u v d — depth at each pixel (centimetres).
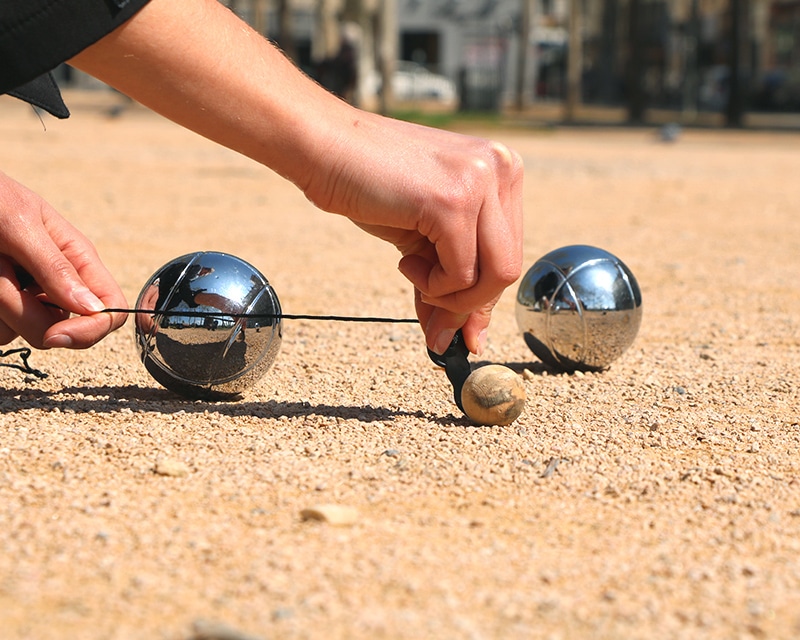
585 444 94
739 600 76
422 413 100
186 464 89
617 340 111
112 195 249
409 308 140
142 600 75
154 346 97
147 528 81
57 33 80
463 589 76
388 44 712
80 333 92
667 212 245
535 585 77
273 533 81
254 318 97
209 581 77
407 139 88
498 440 94
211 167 326
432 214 86
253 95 85
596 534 82
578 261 111
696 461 92
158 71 84
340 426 96
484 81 726
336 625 74
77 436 92
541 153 407
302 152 86
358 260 176
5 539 80
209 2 86
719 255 186
